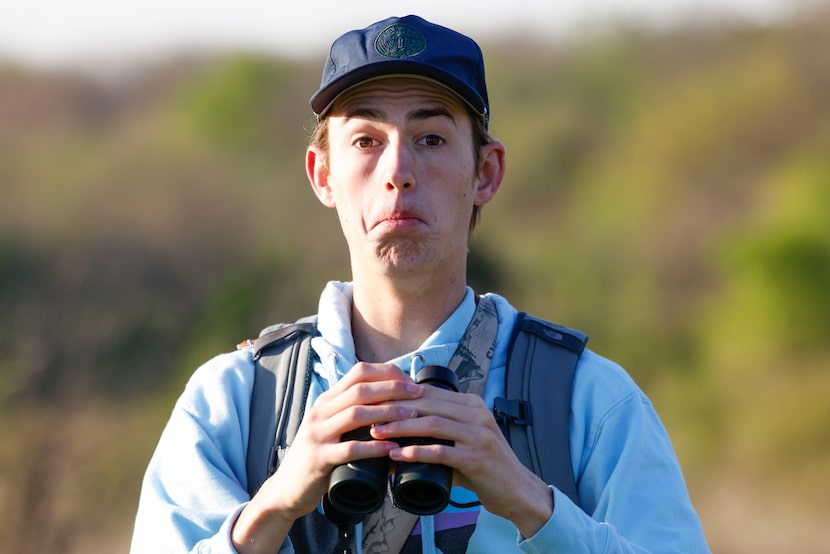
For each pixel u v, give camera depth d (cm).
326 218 6378
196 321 4288
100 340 3484
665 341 5628
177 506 558
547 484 548
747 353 4922
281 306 4266
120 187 7100
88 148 8288
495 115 688
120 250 6266
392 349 593
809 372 4572
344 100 578
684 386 4722
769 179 7156
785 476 3575
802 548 2859
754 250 5366
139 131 8675
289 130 8544
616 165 7912
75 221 6494
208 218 6506
